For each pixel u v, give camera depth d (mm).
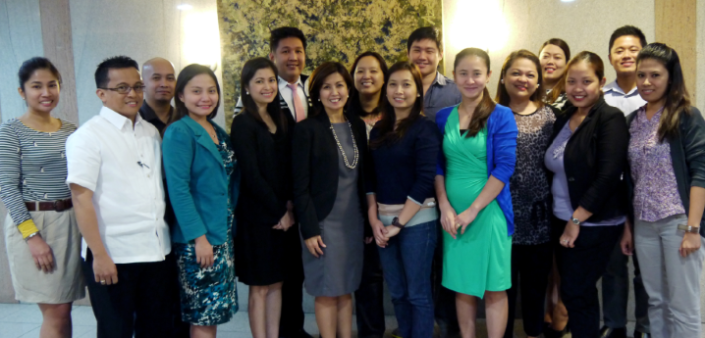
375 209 2393
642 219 2184
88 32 3436
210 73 2201
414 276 2289
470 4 3070
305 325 3162
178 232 2170
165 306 2205
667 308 2207
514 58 2402
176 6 3344
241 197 2387
